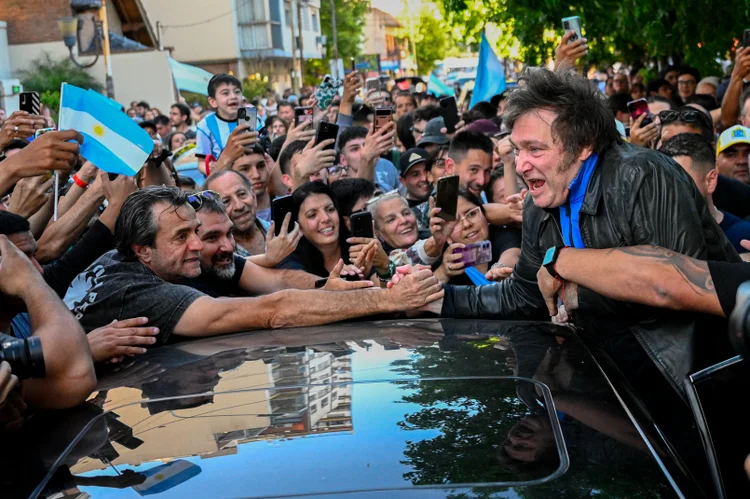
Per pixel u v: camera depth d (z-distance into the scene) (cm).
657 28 913
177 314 317
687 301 260
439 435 185
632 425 198
